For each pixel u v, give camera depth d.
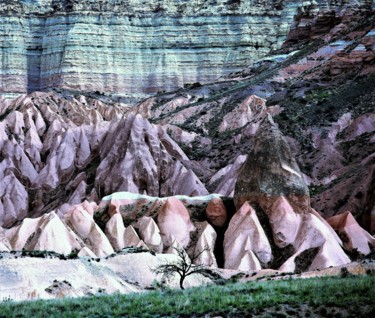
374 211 112.38
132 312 54.06
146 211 106.19
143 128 148.75
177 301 56.00
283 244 98.88
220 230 103.50
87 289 71.69
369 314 52.53
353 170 128.75
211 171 152.25
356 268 76.38
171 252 99.00
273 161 104.38
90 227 99.44
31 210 150.62
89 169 153.75
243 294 57.94
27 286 70.00
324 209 119.75
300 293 56.94
